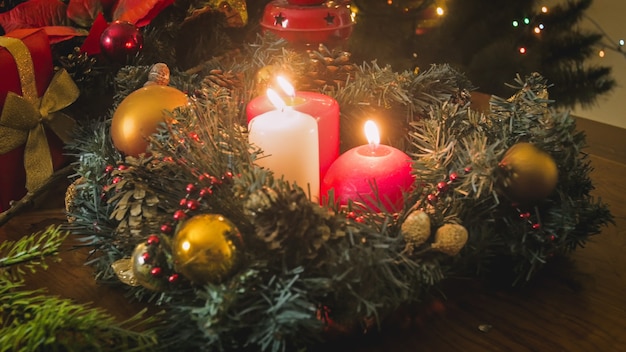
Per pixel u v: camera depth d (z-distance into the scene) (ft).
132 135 2.20
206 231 1.77
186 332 1.86
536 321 2.09
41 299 1.92
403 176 2.21
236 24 3.22
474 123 2.28
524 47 5.08
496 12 5.08
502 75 5.03
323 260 1.85
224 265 1.77
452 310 2.13
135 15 2.86
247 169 2.05
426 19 4.96
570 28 5.31
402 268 1.96
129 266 2.05
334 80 2.64
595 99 5.36
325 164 2.38
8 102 2.52
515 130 2.17
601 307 2.13
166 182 2.03
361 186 2.19
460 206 2.05
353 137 2.58
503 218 2.10
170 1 2.90
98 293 2.23
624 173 2.75
